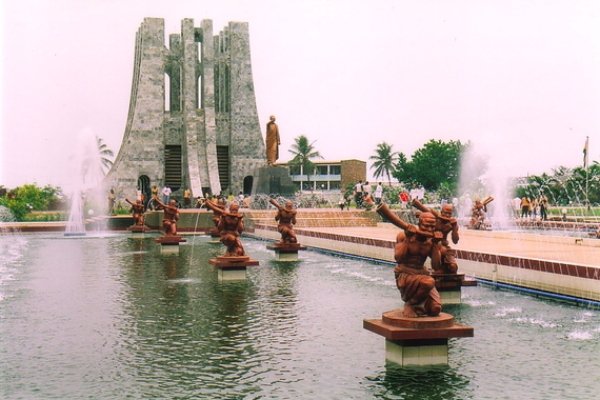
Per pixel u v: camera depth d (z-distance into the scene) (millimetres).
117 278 19938
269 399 8625
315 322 13367
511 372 9781
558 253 19484
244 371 9875
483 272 18609
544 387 9094
